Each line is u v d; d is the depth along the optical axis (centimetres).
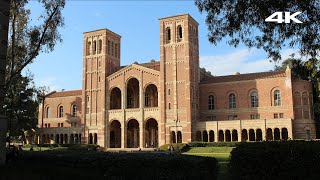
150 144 8556
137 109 8088
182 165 1516
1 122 2311
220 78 8331
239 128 7050
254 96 7675
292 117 7050
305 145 1516
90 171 1616
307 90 7100
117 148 7931
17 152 2795
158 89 7931
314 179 1466
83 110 8762
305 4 1938
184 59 7731
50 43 3769
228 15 2108
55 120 10031
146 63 9031
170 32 8025
